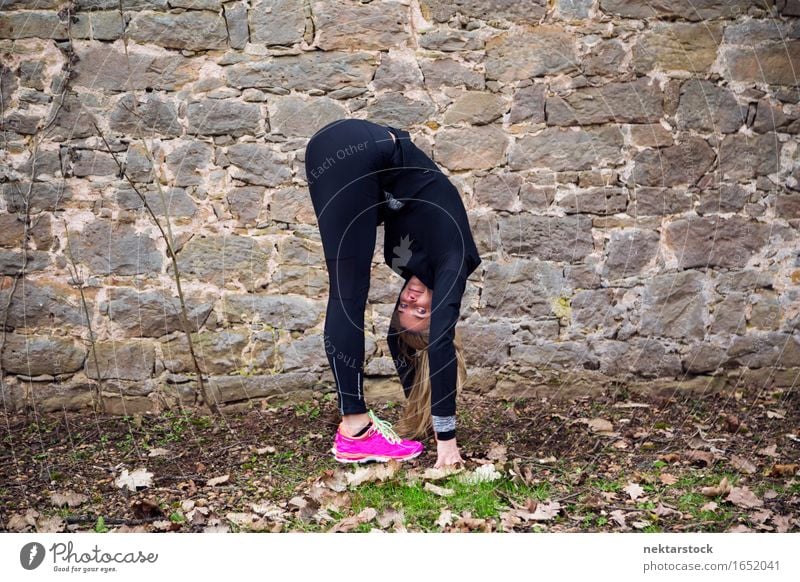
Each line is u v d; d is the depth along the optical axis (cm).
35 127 321
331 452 279
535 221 336
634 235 337
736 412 320
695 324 343
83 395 330
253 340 334
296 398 336
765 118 338
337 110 330
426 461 261
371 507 228
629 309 341
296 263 334
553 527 216
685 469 258
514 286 338
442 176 249
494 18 330
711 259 341
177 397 332
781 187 342
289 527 220
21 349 325
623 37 332
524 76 332
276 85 328
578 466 261
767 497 233
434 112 332
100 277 327
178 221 329
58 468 270
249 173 329
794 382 347
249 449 287
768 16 335
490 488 236
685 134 337
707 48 334
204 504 238
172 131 327
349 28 327
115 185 326
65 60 321
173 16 323
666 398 340
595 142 334
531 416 319
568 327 340
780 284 345
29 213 322
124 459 279
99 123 324
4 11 316
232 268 332
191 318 331
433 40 329
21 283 324
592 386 342
